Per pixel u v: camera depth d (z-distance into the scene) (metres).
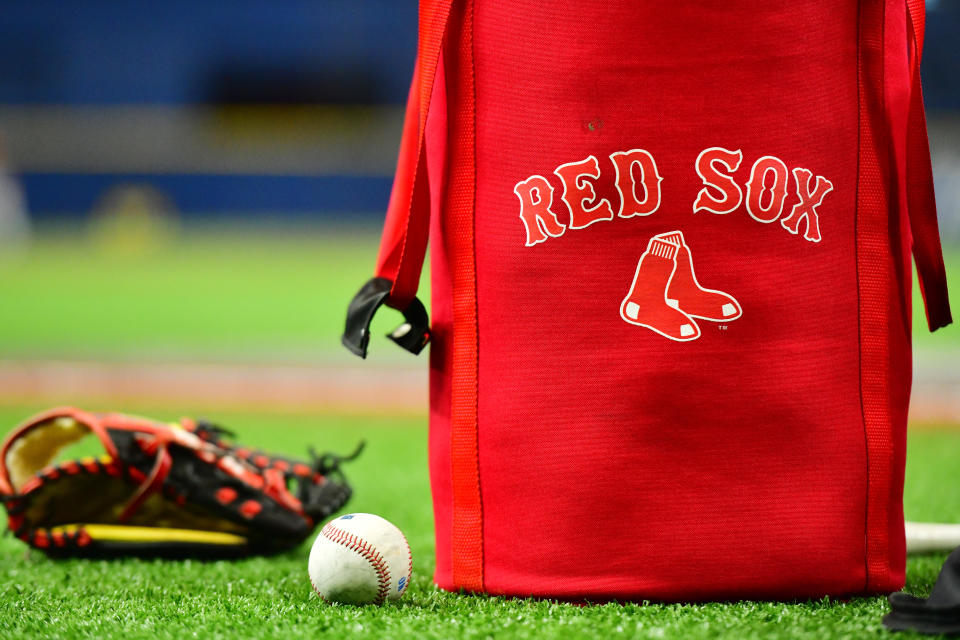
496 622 6.48
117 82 79.88
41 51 79.00
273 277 50.00
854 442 7.00
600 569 6.88
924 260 7.53
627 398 6.85
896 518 7.28
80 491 9.09
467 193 7.22
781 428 6.88
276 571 8.62
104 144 73.81
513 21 7.06
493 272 7.12
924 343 30.41
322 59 81.12
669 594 6.84
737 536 6.82
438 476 7.53
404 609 6.90
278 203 70.06
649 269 6.91
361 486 13.06
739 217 6.90
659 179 6.91
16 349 29.94
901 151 7.36
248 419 19.72
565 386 6.93
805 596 6.93
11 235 68.25
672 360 6.84
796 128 6.92
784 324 6.91
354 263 54.84
